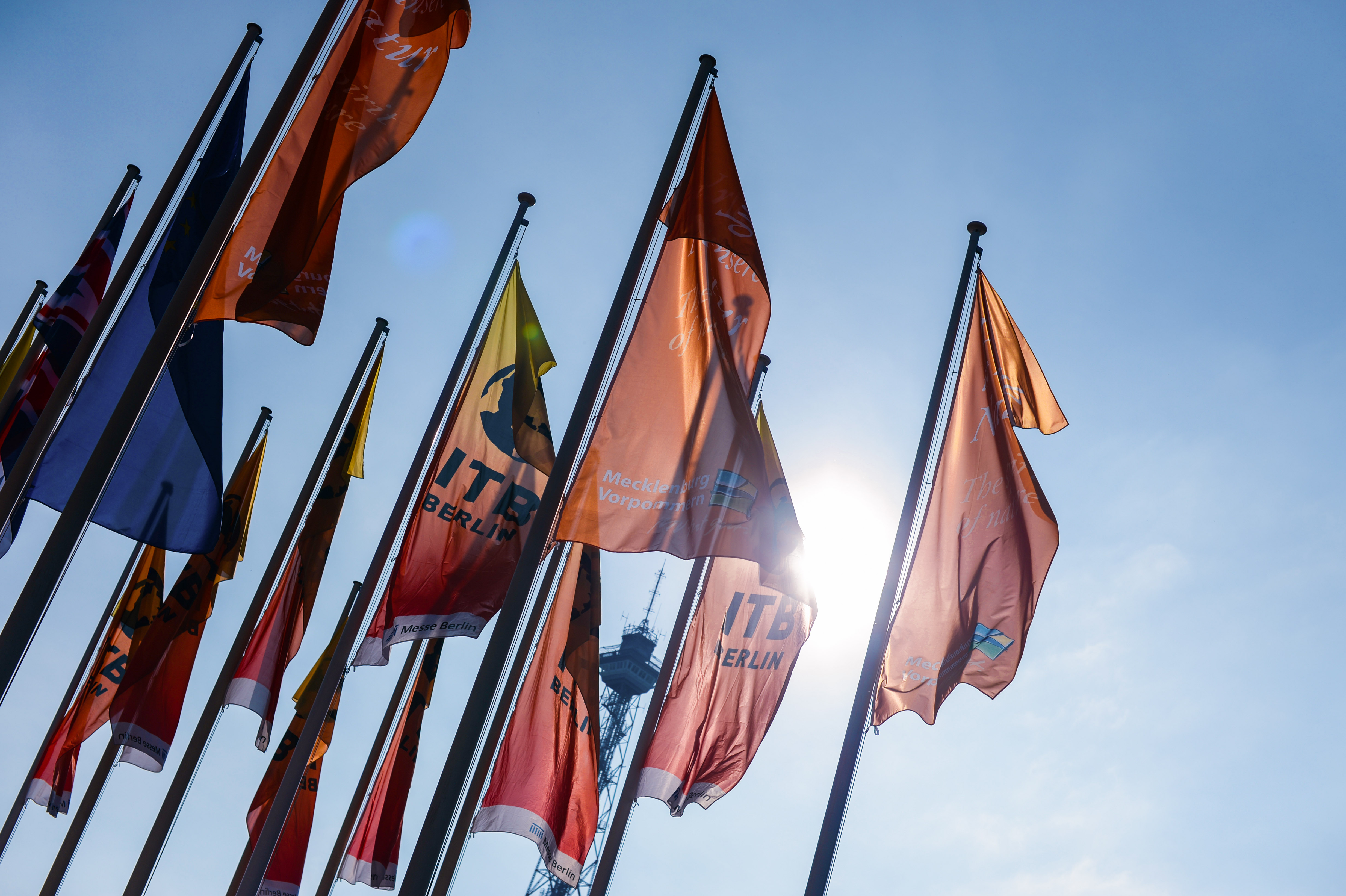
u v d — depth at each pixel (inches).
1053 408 802.8
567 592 780.6
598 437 573.0
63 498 674.8
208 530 624.1
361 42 627.8
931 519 738.2
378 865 912.3
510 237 1037.8
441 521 853.8
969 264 845.8
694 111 679.1
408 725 963.3
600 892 871.1
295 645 958.4
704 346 600.7
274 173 623.2
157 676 901.8
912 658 703.7
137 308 724.0
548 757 741.3
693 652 826.8
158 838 975.0
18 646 493.4
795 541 564.7
